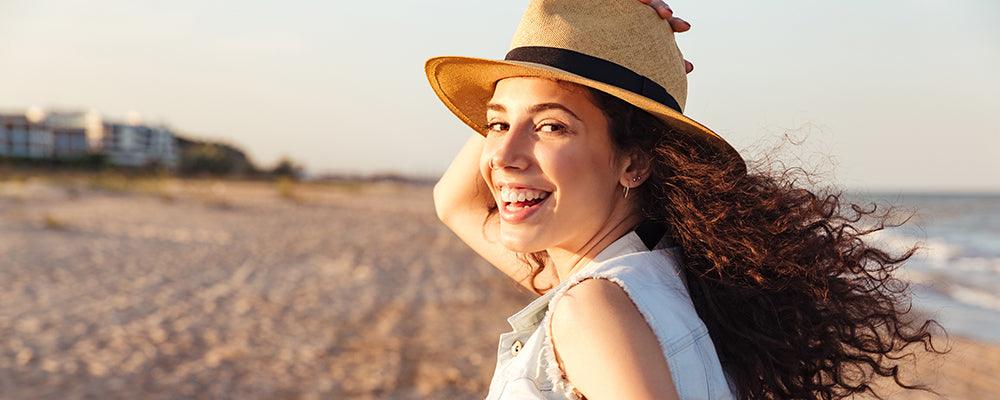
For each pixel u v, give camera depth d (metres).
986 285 16.28
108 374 6.95
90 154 56.16
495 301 11.34
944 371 7.78
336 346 8.32
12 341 7.89
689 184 1.54
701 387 1.36
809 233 1.61
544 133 1.51
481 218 2.04
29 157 53.16
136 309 9.80
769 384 1.56
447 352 8.15
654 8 1.53
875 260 1.70
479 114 1.90
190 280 12.35
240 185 53.28
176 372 7.12
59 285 11.22
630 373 1.27
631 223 1.58
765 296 1.55
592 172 1.51
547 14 1.52
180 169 65.19
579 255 1.60
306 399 6.50
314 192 52.22
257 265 14.59
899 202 1.89
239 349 8.03
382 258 16.42
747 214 1.55
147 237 17.98
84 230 18.30
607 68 1.48
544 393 1.40
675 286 1.47
